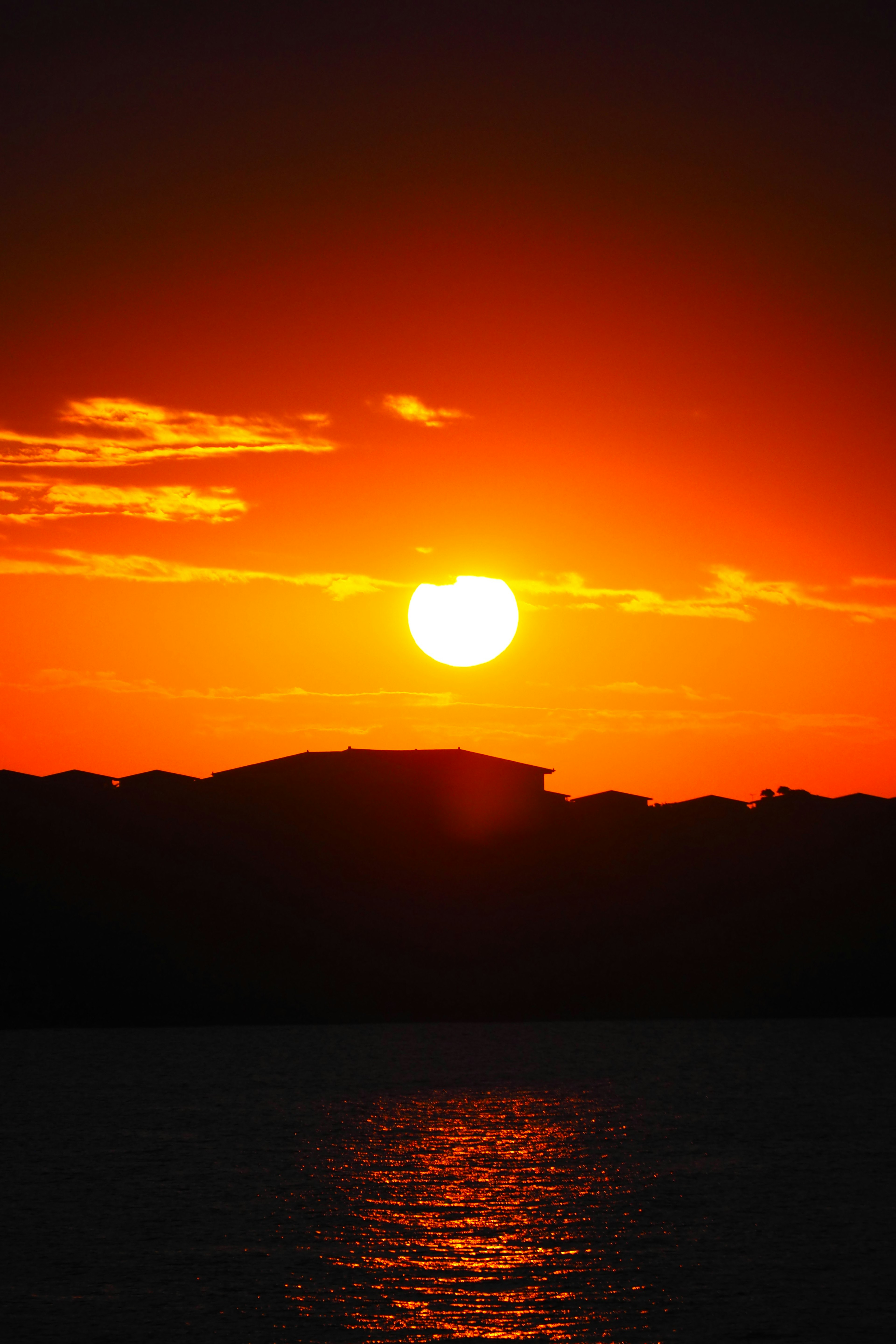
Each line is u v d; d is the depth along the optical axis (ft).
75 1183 366.22
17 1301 246.06
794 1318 234.79
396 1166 391.65
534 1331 227.40
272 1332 226.79
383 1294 249.96
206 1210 327.67
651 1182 362.94
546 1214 321.52
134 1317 235.61
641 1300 245.24
